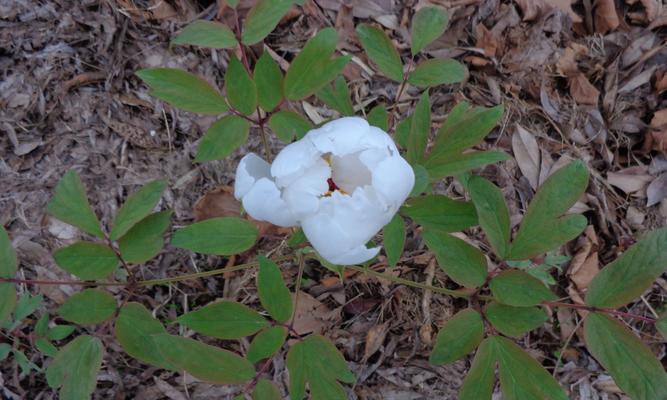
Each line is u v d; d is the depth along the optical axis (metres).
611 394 0.88
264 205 0.58
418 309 0.87
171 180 0.88
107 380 0.81
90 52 0.89
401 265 0.89
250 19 0.65
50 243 0.83
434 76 0.71
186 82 0.63
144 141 0.89
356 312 0.87
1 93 0.86
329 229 0.57
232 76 0.63
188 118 0.91
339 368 0.61
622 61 1.02
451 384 0.85
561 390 0.61
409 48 0.99
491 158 0.63
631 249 0.60
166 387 0.81
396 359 0.86
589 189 0.95
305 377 0.61
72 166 0.86
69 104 0.88
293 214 0.59
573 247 0.92
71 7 0.90
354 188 0.64
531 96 0.99
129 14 0.91
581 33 1.04
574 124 0.99
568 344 0.89
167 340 0.59
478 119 0.63
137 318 0.64
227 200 0.88
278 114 0.65
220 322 0.60
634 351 0.60
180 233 0.62
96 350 0.64
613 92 1.00
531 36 1.01
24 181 0.84
